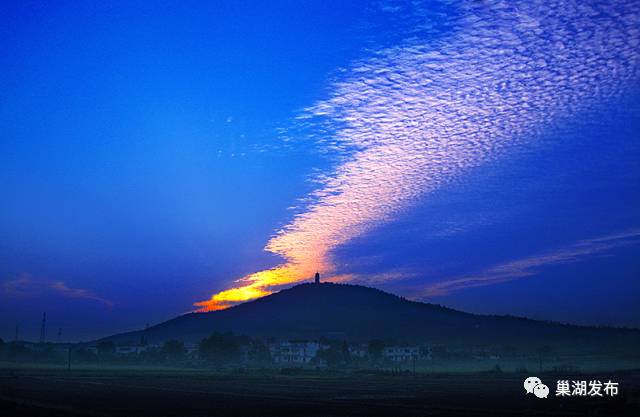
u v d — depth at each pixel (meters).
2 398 83.81
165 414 65.88
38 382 127.38
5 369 198.00
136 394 95.62
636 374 159.88
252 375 174.00
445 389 108.81
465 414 65.50
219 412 68.38
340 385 122.25
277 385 122.56
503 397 89.12
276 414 66.31
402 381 139.12
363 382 134.62
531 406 74.56
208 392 100.81
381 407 74.19
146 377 155.88
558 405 75.44
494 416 63.41
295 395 94.50
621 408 69.56
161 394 95.81
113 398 87.38
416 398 88.25
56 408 71.00
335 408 72.81
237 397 89.94
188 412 68.12
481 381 137.88
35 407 70.75
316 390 106.31
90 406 74.69
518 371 181.38
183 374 177.12
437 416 63.59
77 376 156.62
